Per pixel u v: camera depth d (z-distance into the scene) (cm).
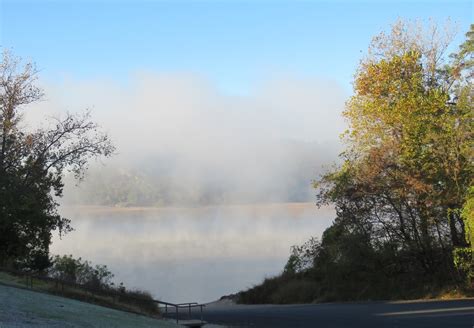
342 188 3022
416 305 2155
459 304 2086
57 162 3147
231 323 1961
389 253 2903
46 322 1216
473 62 3159
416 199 2770
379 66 3100
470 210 2394
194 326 1848
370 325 1625
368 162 2927
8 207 2791
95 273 2947
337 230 3119
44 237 3028
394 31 3297
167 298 4816
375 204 2925
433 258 2811
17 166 3030
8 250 2875
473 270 2598
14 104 3130
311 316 2008
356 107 3173
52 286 2095
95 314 1544
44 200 3075
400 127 2981
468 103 2767
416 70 3100
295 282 3428
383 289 2841
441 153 2709
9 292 1700
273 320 1970
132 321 1554
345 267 3016
